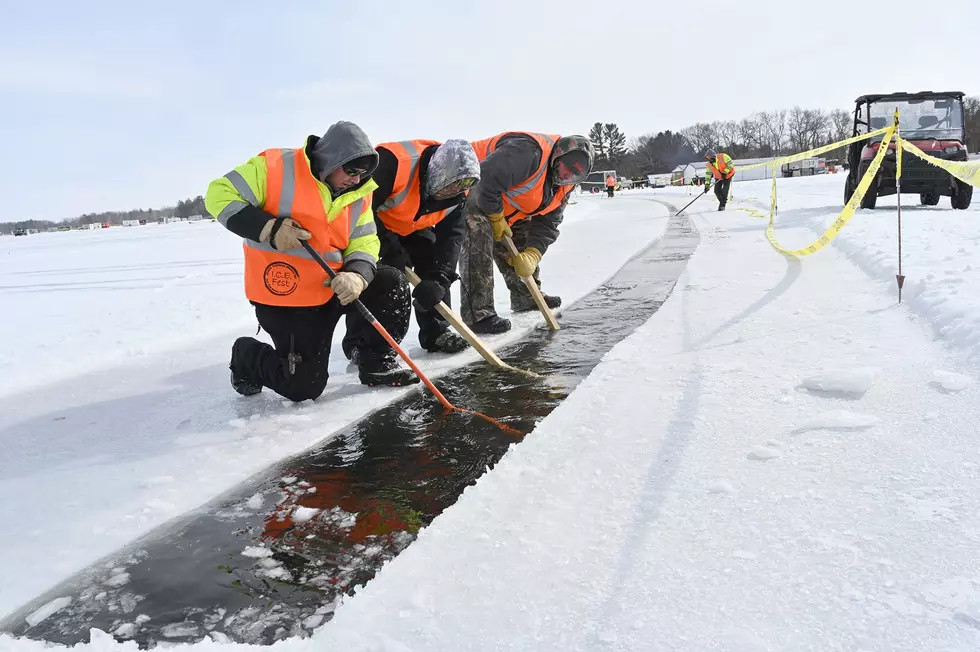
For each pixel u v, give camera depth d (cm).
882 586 139
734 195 2002
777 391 256
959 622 126
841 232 623
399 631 141
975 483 174
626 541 167
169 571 176
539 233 459
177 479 232
